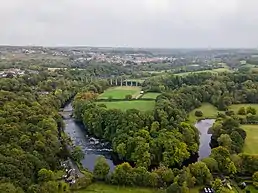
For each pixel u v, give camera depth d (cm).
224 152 15825
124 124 19712
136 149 16812
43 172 13475
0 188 11081
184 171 14325
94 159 17750
